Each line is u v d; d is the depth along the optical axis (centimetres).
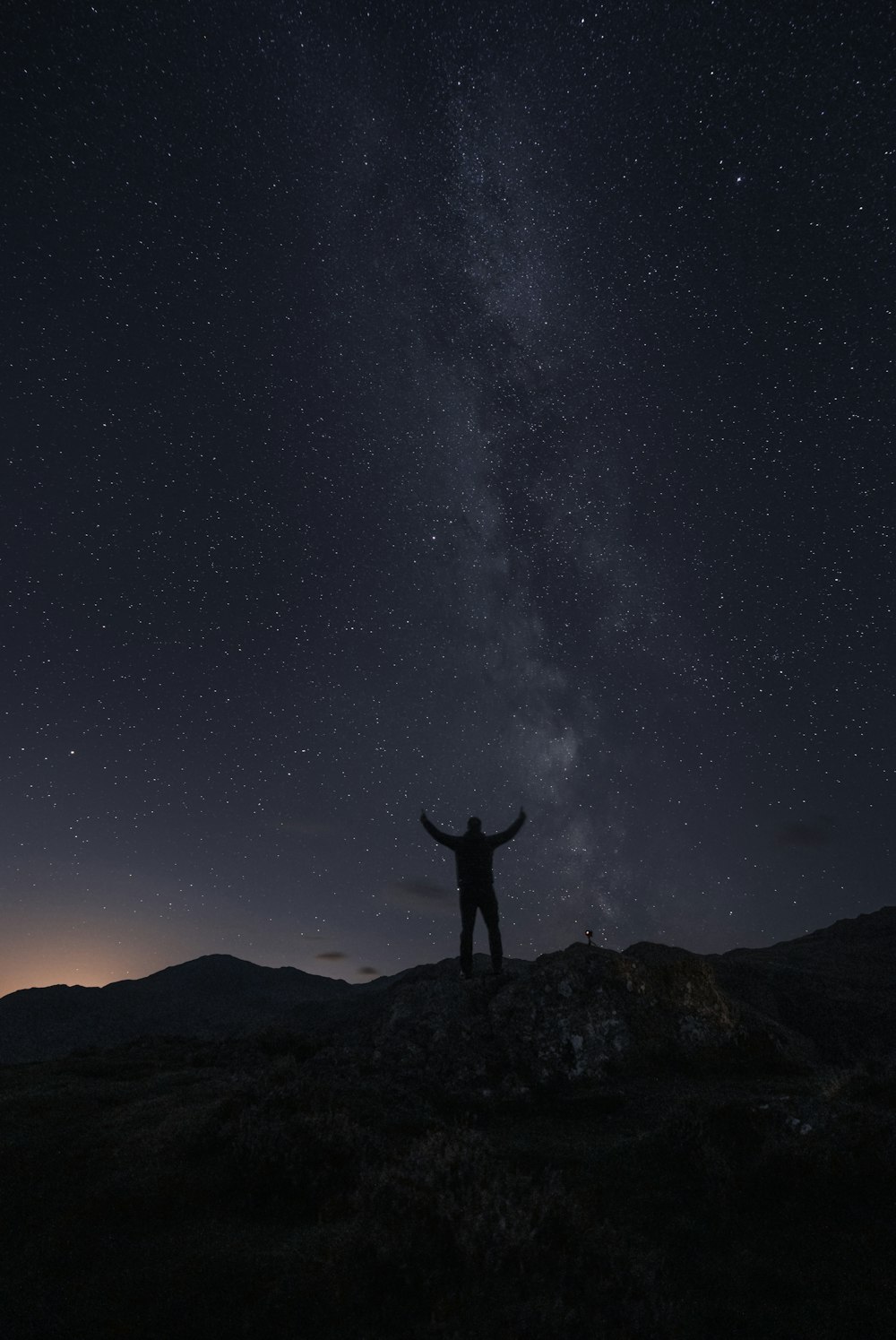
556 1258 454
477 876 1325
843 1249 494
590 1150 704
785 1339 400
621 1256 467
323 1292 420
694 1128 646
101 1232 533
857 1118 628
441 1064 1094
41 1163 693
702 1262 482
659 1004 1201
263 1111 716
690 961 1291
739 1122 647
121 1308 423
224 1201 578
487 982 1275
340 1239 473
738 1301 437
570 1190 582
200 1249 490
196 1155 671
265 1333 389
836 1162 578
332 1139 639
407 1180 526
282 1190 587
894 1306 429
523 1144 739
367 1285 426
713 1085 1042
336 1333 388
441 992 1244
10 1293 450
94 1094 951
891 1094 823
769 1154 596
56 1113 865
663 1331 396
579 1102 944
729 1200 559
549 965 1244
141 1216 558
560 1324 390
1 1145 748
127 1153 694
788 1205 548
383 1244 449
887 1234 506
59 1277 468
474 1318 395
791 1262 481
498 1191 510
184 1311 414
